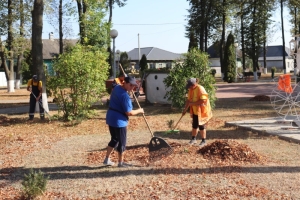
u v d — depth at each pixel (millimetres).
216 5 43062
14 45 29234
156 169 6641
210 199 5203
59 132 11109
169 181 5988
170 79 14477
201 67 14320
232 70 39344
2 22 27766
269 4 45250
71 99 12852
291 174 6211
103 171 6688
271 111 14266
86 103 12992
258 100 18609
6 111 17547
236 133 10094
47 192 5688
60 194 5613
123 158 7512
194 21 43688
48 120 13562
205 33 43875
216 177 6125
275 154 7578
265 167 6625
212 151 7395
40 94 13805
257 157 7082
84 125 12219
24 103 21875
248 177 6105
